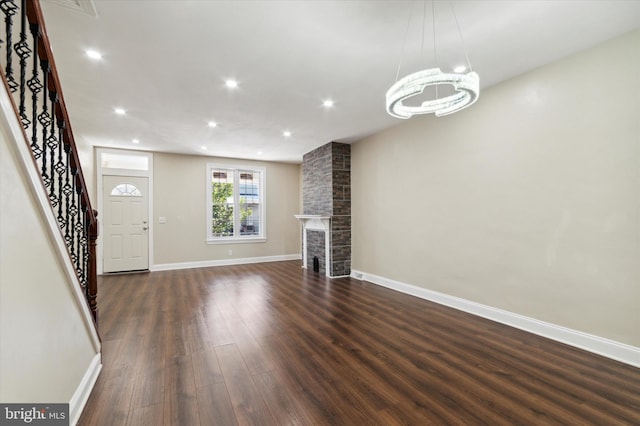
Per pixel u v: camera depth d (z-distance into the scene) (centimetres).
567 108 248
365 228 500
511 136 288
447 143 355
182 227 611
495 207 303
